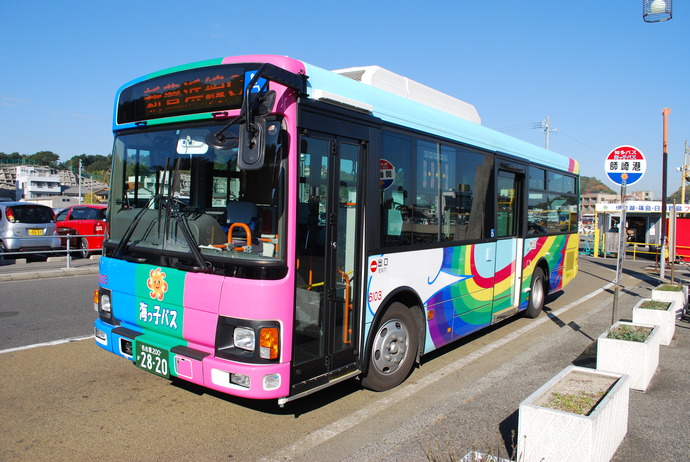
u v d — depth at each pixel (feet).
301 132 13.34
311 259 13.78
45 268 45.06
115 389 17.01
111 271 15.94
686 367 20.51
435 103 22.56
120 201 16.26
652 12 30.53
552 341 24.99
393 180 17.01
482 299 23.32
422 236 18.63
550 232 32.19
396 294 17.33
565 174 35.04
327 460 12.59
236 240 13.33
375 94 16.78
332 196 14.37
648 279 51.70
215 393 16.88
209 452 12.92
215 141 12.48
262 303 12.52
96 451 12.83
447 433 14.15
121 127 16.29
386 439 13.76
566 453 11.35
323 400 16.61
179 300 13.89
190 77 14.47
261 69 12.00
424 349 18.88
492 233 24.18
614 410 12.64
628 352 17.97
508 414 15.52
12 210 49.70
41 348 21.20
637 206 82.74
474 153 22.54
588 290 43.45
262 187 13.14
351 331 15.39
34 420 14.56
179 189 14.52
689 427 14.67
